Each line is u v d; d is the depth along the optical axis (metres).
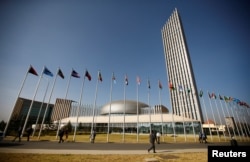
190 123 56.53
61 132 24.64
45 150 15.30
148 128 63.00
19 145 18.52
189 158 12.97
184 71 91.38
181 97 89.62
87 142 26.36
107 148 18.52
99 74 33.03
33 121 98.69
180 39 99.06
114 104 97.69
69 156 12.77
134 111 90.25
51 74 31.16
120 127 68.62
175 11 107.75
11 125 50.59
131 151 16.30
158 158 12.89
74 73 31.94
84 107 95.62
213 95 46.19
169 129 59.38
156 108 78.69
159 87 37.84
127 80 34.94
